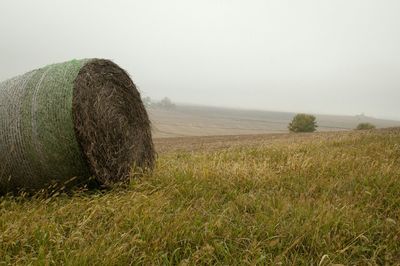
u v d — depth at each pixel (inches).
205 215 210.7
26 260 155.8
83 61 260.5
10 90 250.1
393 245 188.1
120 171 279.0
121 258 159.5
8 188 258.1
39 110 240.1
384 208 238.2
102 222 198.5
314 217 201.8
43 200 231.0
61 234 181.9
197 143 1108.5
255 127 5059.1
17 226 180.7
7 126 243.0
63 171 250.1
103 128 264.1
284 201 229.9
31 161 244.7
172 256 165.2
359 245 186.4
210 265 165.5
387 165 332.5
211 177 285.6
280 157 406.9
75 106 240.4
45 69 257.1
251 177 290.8
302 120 2315.5
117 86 280.5
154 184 274.8
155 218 194.2
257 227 195.5
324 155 390.6
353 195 260.1
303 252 182.1
